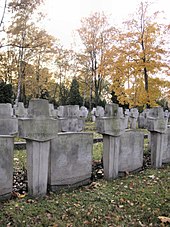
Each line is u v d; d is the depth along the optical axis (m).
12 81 31.83
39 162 4.44
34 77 31.89
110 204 4.30
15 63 30.33
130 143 6.23
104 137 5.62
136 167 6.46
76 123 9.20
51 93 39.97
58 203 4.19
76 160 5.14
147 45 20.55
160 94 21.00
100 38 30.12
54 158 4.77
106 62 21.88
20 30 21.86
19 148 8.09
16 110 13.07
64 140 4.90
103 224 3.68
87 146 5.34
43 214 3.79
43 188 4.54
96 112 16.61
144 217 3.93
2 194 4.27
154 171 6.41
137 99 21.45
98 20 30.14
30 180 4.43
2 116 8.09
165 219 3.81
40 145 4.42
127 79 21.75
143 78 21.69
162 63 20.27
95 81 31.16
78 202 4.29
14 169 5.78
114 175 5.73
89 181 5.45
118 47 21.47
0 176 4.23
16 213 3.75
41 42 23.42
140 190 4.96
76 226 3.57
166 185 5.31
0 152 4.21
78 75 34.06
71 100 33.59
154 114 6.76
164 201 4.47
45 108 4.43
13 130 8.02
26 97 34.28
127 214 4.02
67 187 5.00
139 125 15.72
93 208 4.10
